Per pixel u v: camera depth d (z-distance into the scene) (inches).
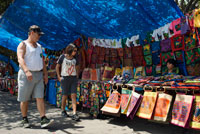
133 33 191.6
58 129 135.2
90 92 183.0
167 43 164.7
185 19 137.4
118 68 210.4
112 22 167.8
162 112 120.5
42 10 167.2
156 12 145.3
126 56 202.5
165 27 163.3
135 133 128.3
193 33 135.3
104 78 205.3
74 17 167.6
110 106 155.6
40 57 137.6
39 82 136.6
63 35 235.8
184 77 139.6
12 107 227.1
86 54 233.8
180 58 157.0
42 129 134.6
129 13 148.9
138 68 191.5
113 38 211.0
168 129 137.8
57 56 295.1
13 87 355.3
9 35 273.1
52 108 223.1
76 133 126.3
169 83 124.3
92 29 190.5
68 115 179.6
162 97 122.8
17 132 126.9
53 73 269.9
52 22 192.2
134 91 142.3
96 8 145.2
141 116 131.3
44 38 248.1
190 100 109.1
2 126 143.4
